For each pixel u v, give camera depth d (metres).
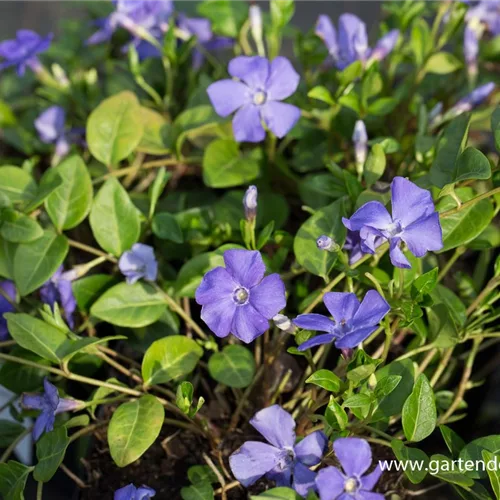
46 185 0.39
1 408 0.39
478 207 0.38
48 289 0.40
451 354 0.40
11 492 0.35
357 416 0.34
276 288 0.33
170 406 0.37
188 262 0.38
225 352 0.38
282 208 0.42
